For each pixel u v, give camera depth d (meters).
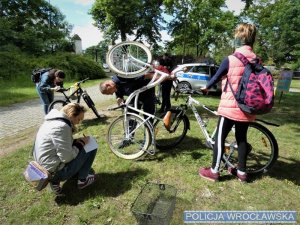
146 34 32.91
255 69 2.81
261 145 3.89
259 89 2.74
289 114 7.70
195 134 5.08
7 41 24.28
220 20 23.09
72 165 2.98
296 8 32.81
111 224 2.65
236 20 23.91
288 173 3.62
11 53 18.97
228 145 3.56
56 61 20.34
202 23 24.16
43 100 5.73
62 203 2.98
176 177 3.49
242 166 3.29
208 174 3.40
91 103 6.38
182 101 8.47
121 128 5.02
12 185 3.36
